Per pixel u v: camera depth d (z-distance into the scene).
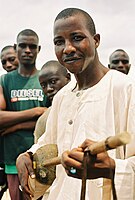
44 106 5.56
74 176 2.27
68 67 2.68
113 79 2.74
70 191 2.72
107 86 2.73
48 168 3.05
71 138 2.77
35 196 3.15
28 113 5.42
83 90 2.79
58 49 2.69
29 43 5.66
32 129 5.46
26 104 5.59
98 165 2.20
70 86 2.97
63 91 2.98
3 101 5.64
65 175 2.80
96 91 2.74
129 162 2.48
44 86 5.04
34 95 5.59
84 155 2.16
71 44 2.64
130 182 2.46
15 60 7.28
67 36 2.65
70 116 2.81
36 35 5.76
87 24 2.67
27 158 3.10
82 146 2.24
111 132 2.65
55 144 3.03
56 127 3.04
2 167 5.77
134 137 2.56
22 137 5.46
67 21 2.64
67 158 2.23
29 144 5.44
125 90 2.67
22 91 5.61
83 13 2.69
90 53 2.67
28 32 5.74
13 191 5.54
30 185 3.09
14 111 5.60
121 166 2.45
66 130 2.81
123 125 2.66
